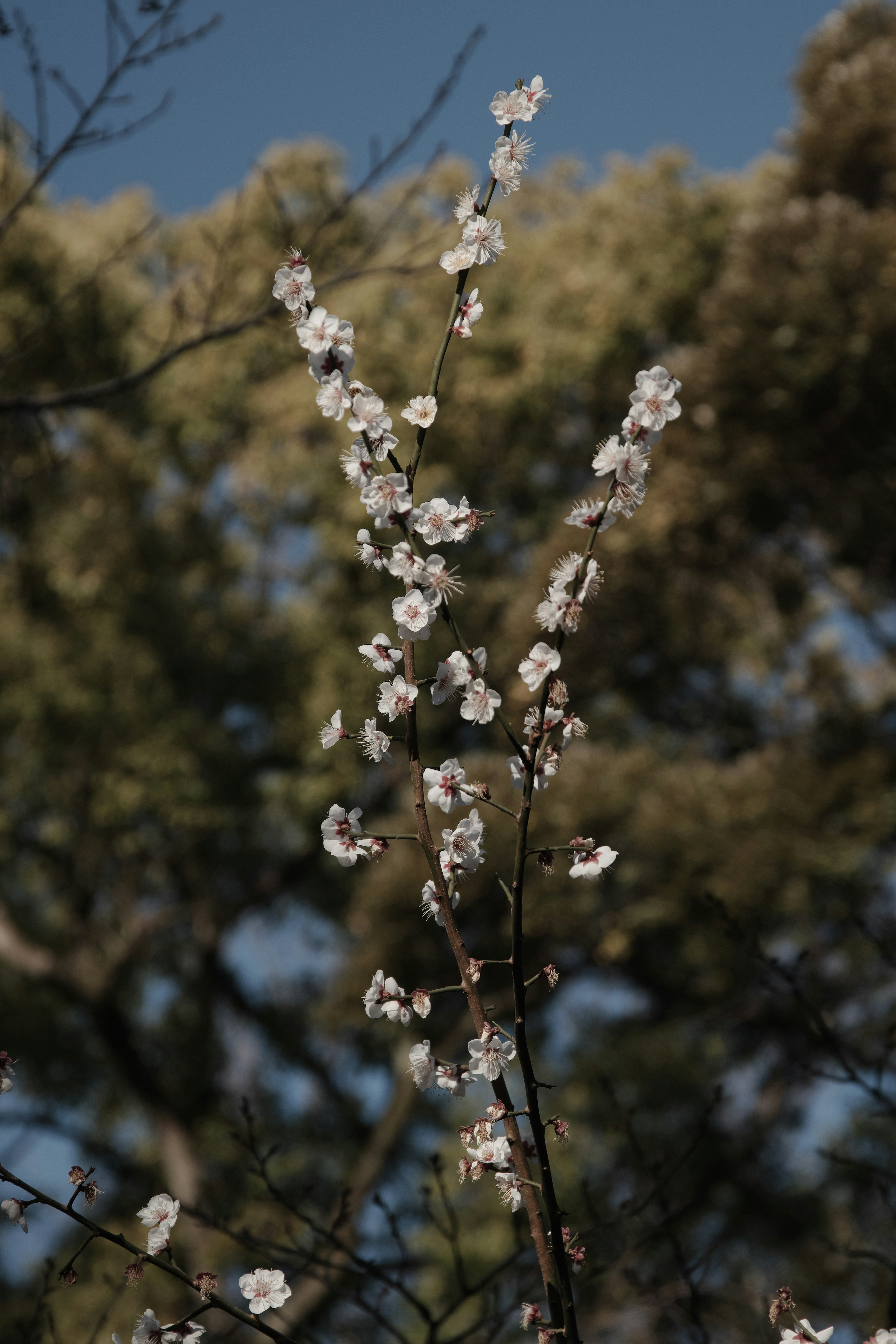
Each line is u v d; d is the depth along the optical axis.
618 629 8.55
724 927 3.17
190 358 10.66
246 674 10.84
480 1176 1.34
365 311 10.54
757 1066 8.19
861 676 8.84
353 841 1.40
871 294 6.30
